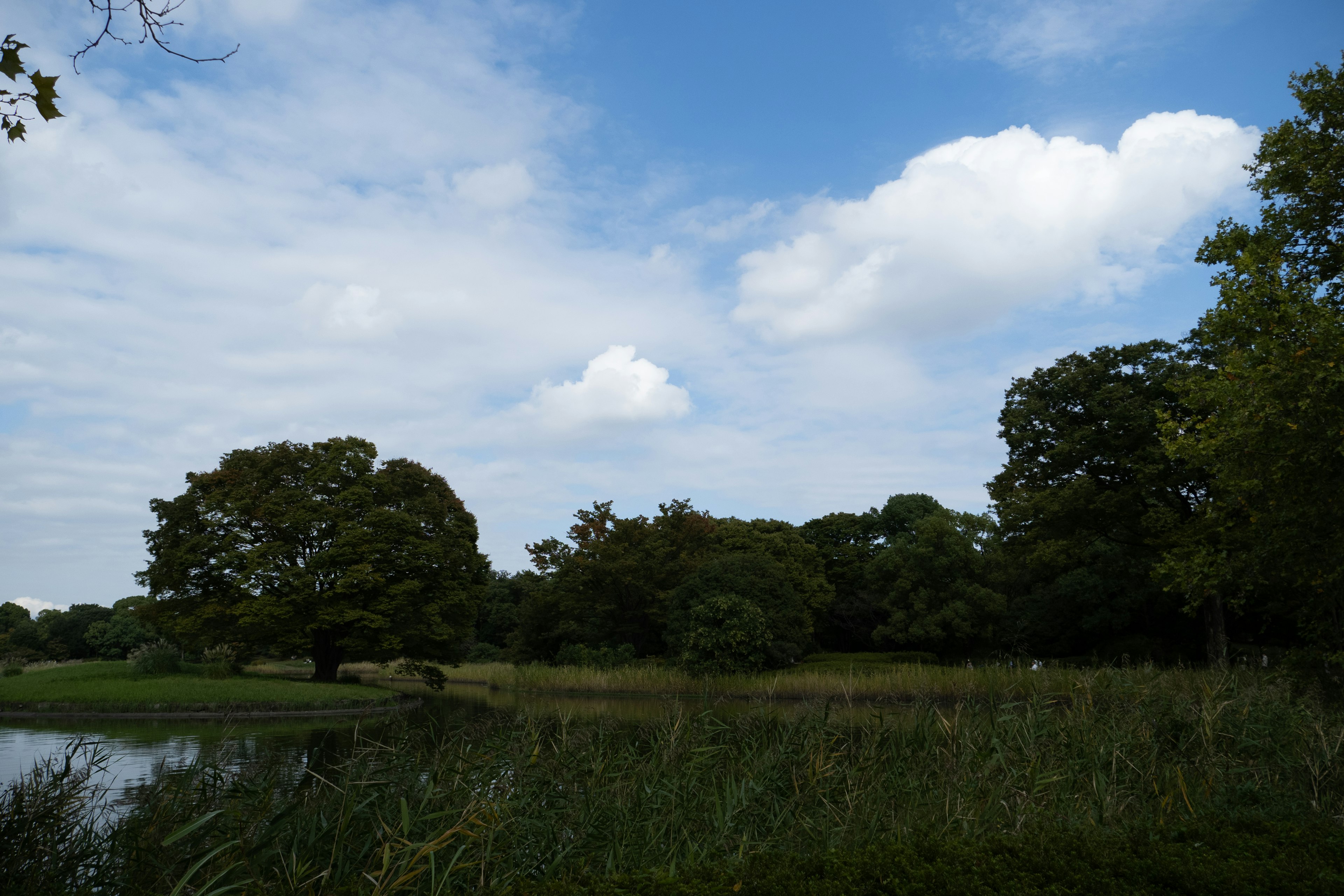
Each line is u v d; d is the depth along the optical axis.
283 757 11.66
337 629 32.91
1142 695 9.73
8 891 4.50
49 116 4.29
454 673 45.88
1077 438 27.78
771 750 7.44
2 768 11.42
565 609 43.47
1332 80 14.62
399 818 5.37
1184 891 4.40
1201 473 25.03
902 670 24.31
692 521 46.62
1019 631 39.72
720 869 4.60
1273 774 7.82
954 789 7.10
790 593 37.22
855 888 4.24
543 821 5.76
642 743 7.98
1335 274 14.70
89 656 67.25
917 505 54.31
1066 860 4.74
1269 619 25.78
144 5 3.96
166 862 5.01
